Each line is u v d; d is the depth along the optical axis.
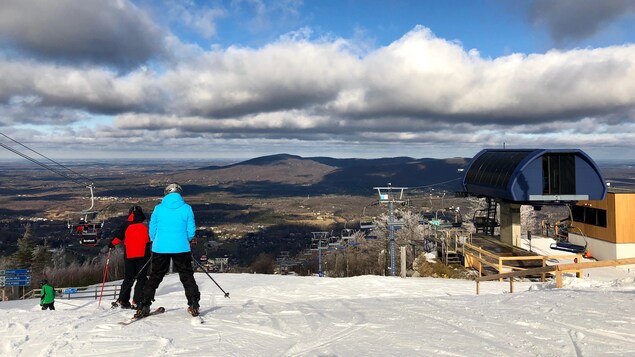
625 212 28.19
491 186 29.88
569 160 27.36
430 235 39.72
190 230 6.31
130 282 7.92
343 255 58.56
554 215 61.81
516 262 25.61
